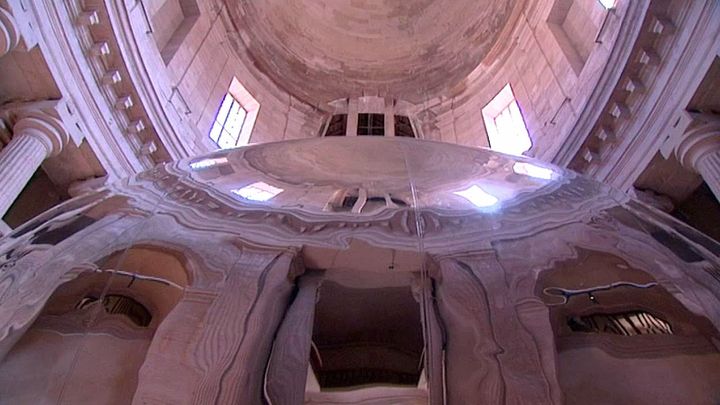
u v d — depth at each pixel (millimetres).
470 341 2561
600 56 12133
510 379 2309
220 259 3064
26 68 9359
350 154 5652
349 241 3326
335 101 23234
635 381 2295
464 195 4328
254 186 4387
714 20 8656
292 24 23500
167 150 12766
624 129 10961
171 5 16172
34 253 2975
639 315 2672
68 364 2211
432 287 3002
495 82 20172
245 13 20422
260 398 2197
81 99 10375
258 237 3359
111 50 10969
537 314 2689
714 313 2619
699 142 8914
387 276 3100
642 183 10523
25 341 2281
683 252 3311
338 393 2381
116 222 3375
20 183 8742
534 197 4234
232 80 19328
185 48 15953
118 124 11586
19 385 2088
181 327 2486
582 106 11945
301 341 2566
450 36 23547
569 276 3020
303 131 21703
